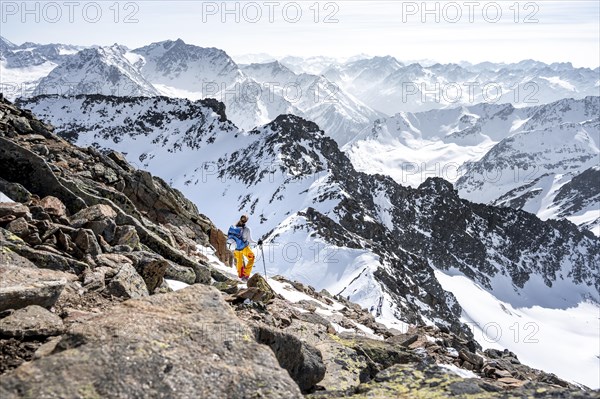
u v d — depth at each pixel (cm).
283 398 562
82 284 1059
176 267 1476
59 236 1228
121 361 551
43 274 903
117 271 1174
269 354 630
